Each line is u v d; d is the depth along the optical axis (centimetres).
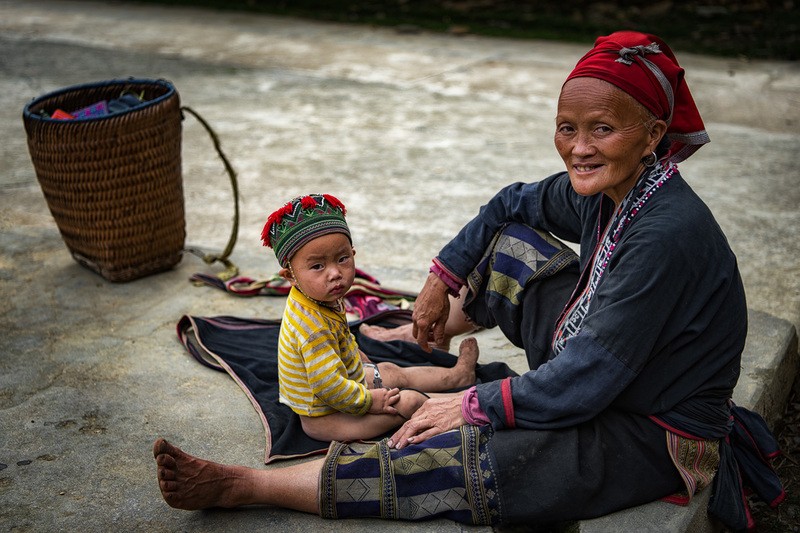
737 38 963
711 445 233
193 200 512
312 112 700
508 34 1012
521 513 226
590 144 215
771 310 382
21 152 591
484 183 545
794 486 291
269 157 590
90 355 327
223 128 654
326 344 253
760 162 589
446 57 895
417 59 887
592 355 217
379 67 853
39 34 991
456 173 563
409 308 360
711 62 874
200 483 225
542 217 266
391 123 674
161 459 218
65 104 412
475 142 629
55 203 387
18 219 473
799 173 566
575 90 213
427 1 1152
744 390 296
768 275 416
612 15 1069
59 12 1139
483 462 226
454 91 771
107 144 362
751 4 1054
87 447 269
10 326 350
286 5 1166
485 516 228
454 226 476
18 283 391
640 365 217
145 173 378
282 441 264
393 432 269
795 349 345
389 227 474
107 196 372
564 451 225
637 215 222
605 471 227
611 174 217
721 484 241
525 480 225
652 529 224
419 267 420
